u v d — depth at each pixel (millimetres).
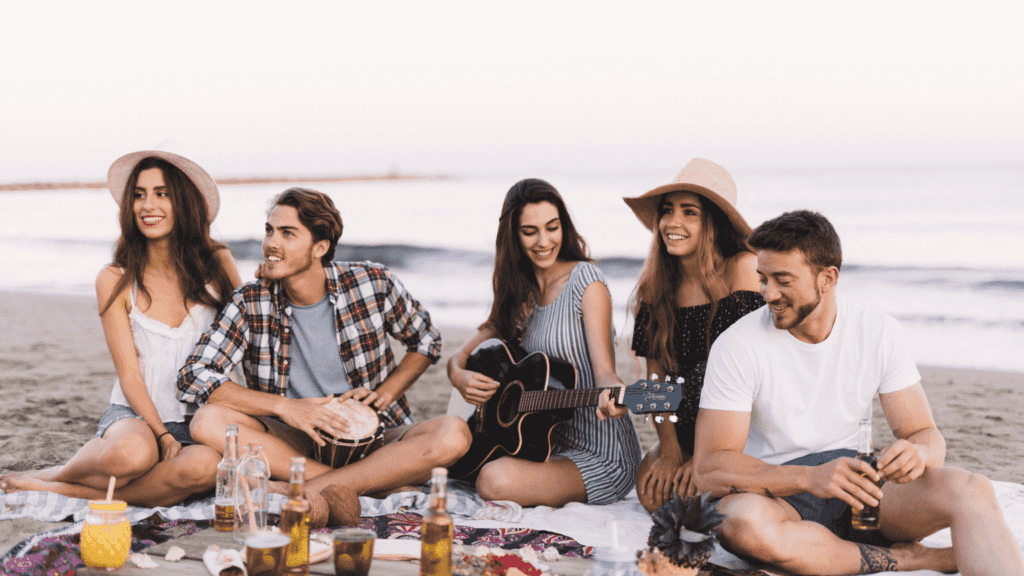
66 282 17500
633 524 3400
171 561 2348
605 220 24719
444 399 6754
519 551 2607
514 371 3916
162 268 3824
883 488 2883
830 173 32156
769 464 2838
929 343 9703
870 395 3021
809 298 2838
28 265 20359
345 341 3850
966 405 6480
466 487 3975
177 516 3236
